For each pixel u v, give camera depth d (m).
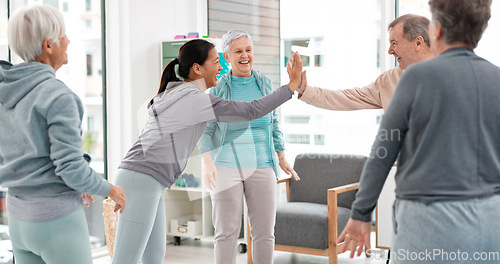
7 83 1.95
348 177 4.16
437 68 1.56
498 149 1.59
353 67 4.45
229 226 3.04
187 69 2.62
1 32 3.85
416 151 1.59
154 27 4.70
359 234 1.75
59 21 2.00
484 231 1.57
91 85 4.57
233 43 3.04
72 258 1.96
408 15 2.38
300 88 2.75
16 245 2.03
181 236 4.66
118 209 2.51
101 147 4.62
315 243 3.81
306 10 4.62
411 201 1.61
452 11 1.56
